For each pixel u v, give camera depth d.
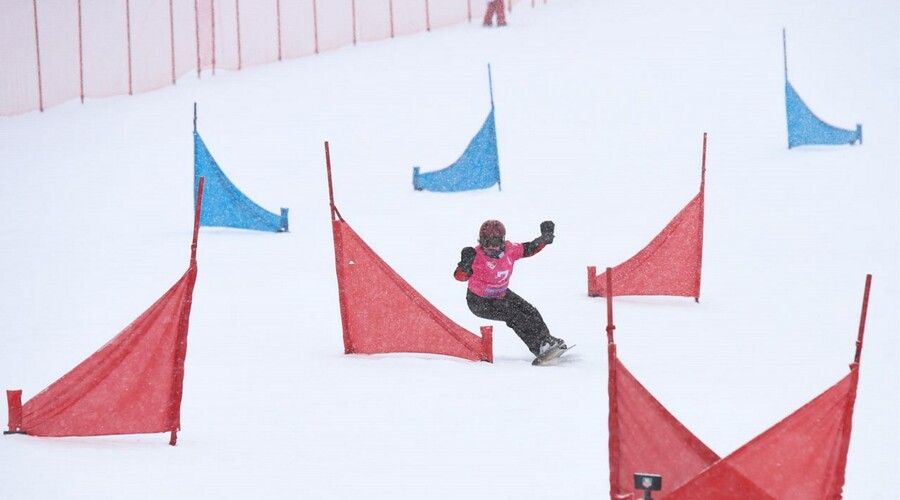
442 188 64.25
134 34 105.19
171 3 105.38
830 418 15.55
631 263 39.88
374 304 31.38
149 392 22.17
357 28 112.44
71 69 103.25
